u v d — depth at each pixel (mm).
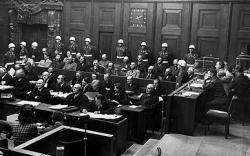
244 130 8406
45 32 18594
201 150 6871
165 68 14305
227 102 8062
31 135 7117
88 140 6871
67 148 6633
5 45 18578
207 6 14492
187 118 7820
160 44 15703
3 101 10125
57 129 6621
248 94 9188
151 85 10664
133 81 12898
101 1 16844
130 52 16406
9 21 18469
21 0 18219
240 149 6980
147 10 15859
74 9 17547
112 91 11477
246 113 9188
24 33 18859
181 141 7387
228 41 14141
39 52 17703
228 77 9914
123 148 9125
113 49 16859
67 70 14477
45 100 11195
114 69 14820
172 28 15352
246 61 12273
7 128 7328
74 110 9414
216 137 7746
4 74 13016
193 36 14914
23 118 7152
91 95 11516
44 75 13344
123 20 16453
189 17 14875
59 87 12641
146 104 10430
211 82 8953
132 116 10016
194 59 14250
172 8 15258
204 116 8242
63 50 17391
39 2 17969
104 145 6809
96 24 17094
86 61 15906
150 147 7336
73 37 17047
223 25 14211
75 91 10359
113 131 8586
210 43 14602
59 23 17844
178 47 15320
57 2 17766
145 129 10344
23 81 12570
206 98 9039
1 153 5148
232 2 13922
